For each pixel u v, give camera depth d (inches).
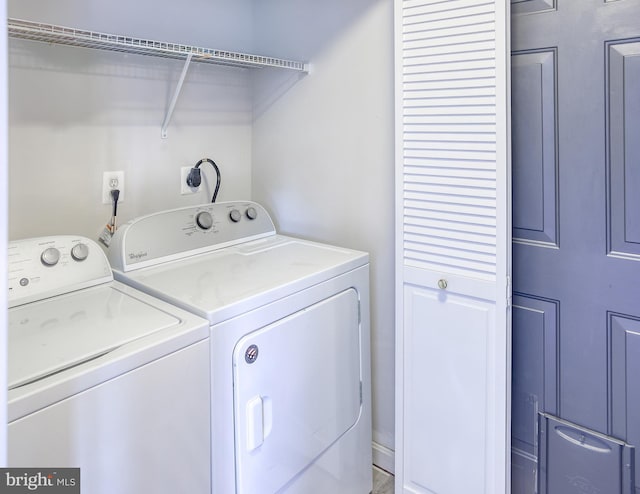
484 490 59.1
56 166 63.0
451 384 60.9
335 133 76.3
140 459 39.8
